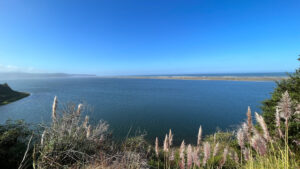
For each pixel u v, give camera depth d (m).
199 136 2.47
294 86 4.99
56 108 3.71
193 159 2.34
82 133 3.91
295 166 2.22
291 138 2.94
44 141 3.33
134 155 3.67
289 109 1.94
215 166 3.36
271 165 2.18
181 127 16.77
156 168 3.87
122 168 3.10
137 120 19.62
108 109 26.06
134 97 40.09
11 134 3.34
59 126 3.63
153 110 25.42
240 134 2.39
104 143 4.59
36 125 3.86
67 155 3.27
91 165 3.08
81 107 4.33
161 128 16.44
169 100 35.03
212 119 19.66
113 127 16.64
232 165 3.36
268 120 4.91
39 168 2.74
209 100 33.78
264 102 5.87
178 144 11.96
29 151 3.28
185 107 27.39
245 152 2.33
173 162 3.81
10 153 3.05
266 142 2.21
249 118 2.22
